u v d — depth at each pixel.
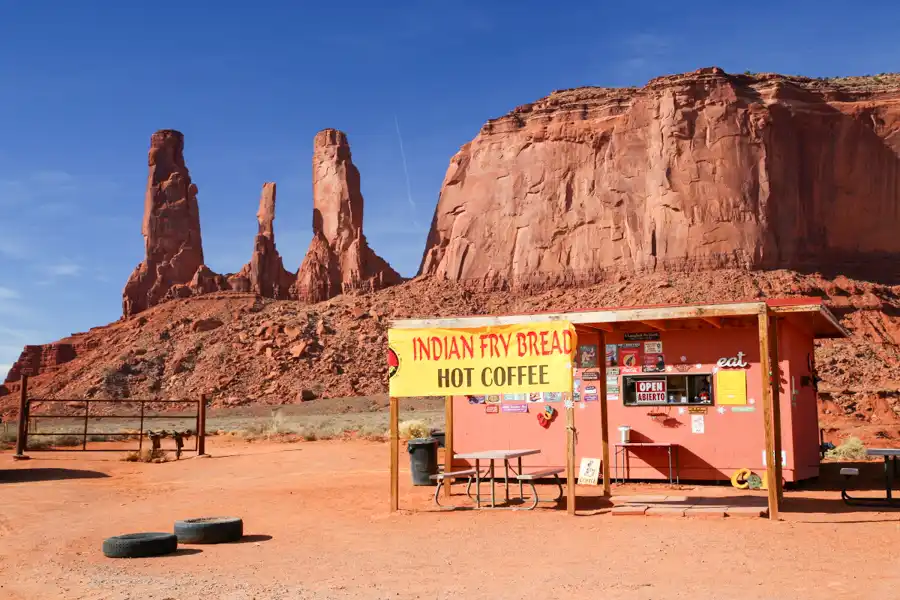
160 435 29.67
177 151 145.25
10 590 9.76
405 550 11.64
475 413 19.92
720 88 103.06
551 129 116.00
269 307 116.38
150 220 139.00
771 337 15.38
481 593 8.95
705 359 18.05
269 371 95.56
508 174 117.75
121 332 116.56
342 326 106.31
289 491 19.03
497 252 115.31
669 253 99.88
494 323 15.42
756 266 95.44
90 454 31.41
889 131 104.69
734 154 99.50
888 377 69.88
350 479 21.27
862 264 99.38
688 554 10.56
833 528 12.00
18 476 23.67
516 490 18.02
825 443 24.47
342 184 130.38
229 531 12.73
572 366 14.29
